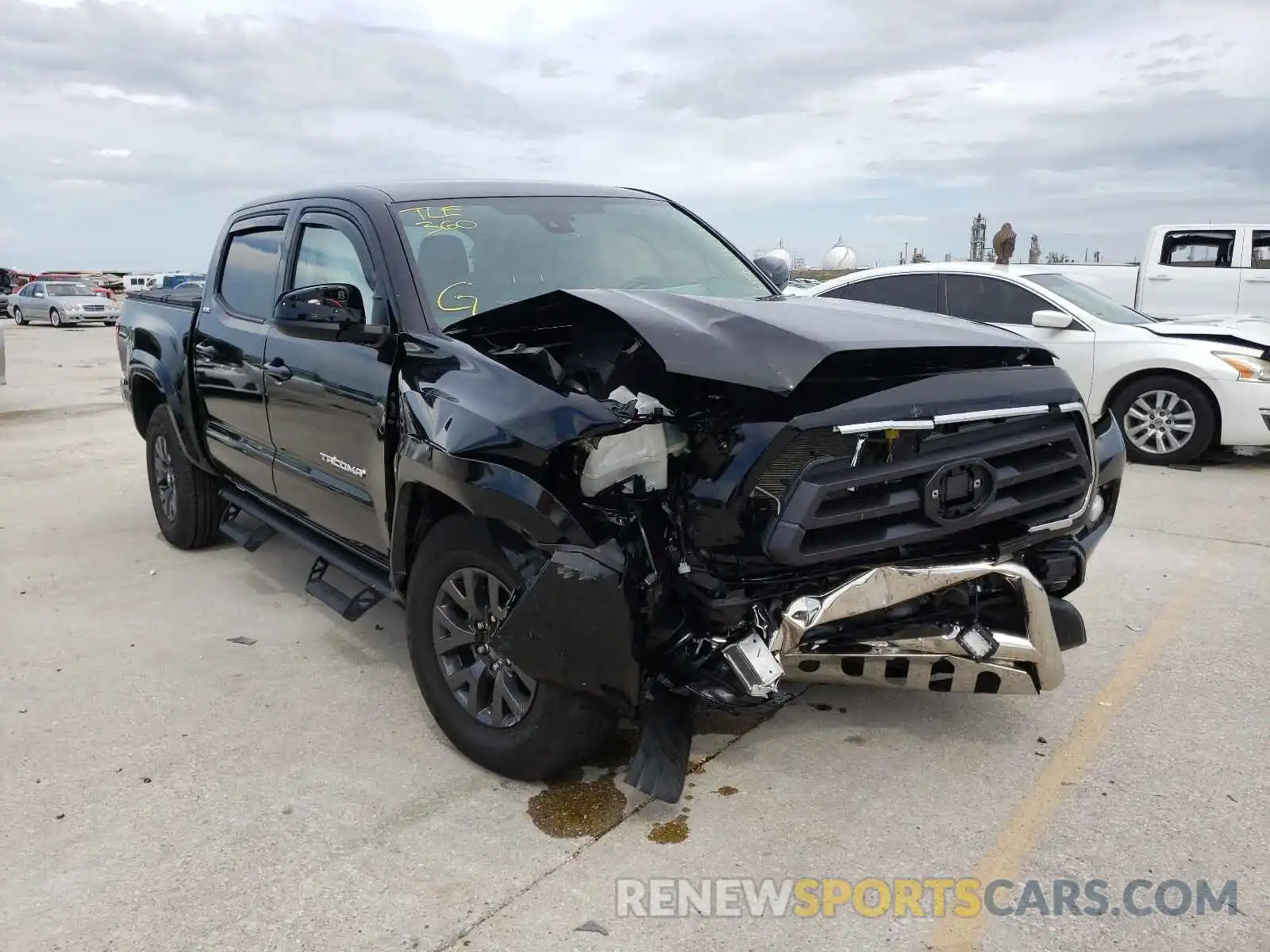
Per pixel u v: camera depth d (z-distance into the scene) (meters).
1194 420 7.73
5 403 12.58
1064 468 3.04
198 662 4.12
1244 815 2.84
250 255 4.72
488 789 3.07
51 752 3.35
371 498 3.54
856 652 2.80
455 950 2.36
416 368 3.24
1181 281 12.64
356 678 3.95
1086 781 3.04
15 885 2.63
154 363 5.35
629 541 2.66
